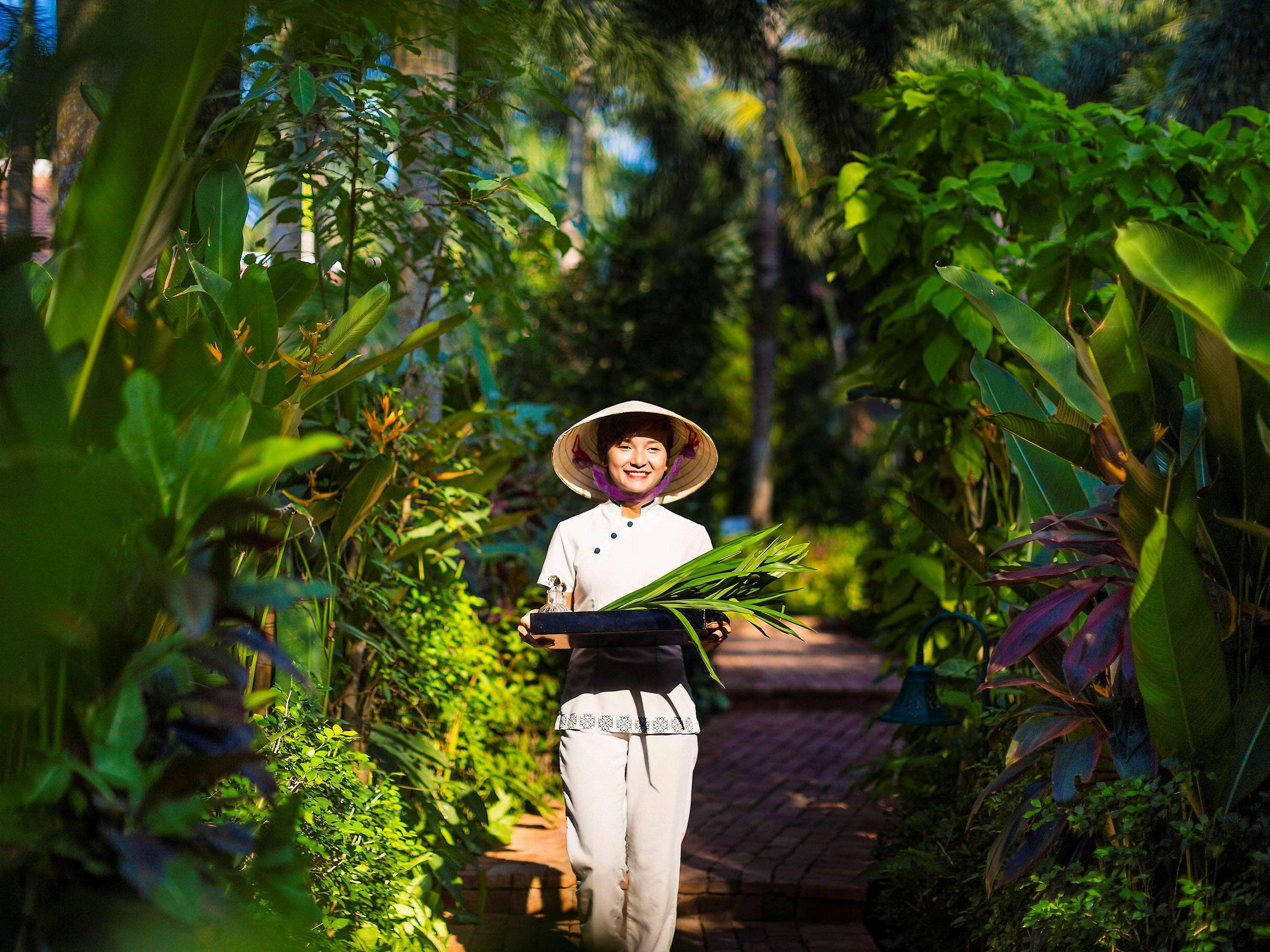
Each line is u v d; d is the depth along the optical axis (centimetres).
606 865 301
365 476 324
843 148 1080
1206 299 197
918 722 336
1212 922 207
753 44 850
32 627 154
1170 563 205
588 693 310
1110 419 242
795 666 977
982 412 380
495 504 530
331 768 263
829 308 2033
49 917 157
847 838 473
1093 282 427
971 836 317
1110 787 232
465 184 369
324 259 366
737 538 291
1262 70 714
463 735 438
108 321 184
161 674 185
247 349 272
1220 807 225
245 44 319
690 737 313
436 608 403
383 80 339
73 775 166
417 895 332
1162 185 393
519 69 364
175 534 173
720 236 1688
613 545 319
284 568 307
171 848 169
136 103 173
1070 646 241
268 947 172
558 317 1132
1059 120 421
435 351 419
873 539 1463
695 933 389
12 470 156
